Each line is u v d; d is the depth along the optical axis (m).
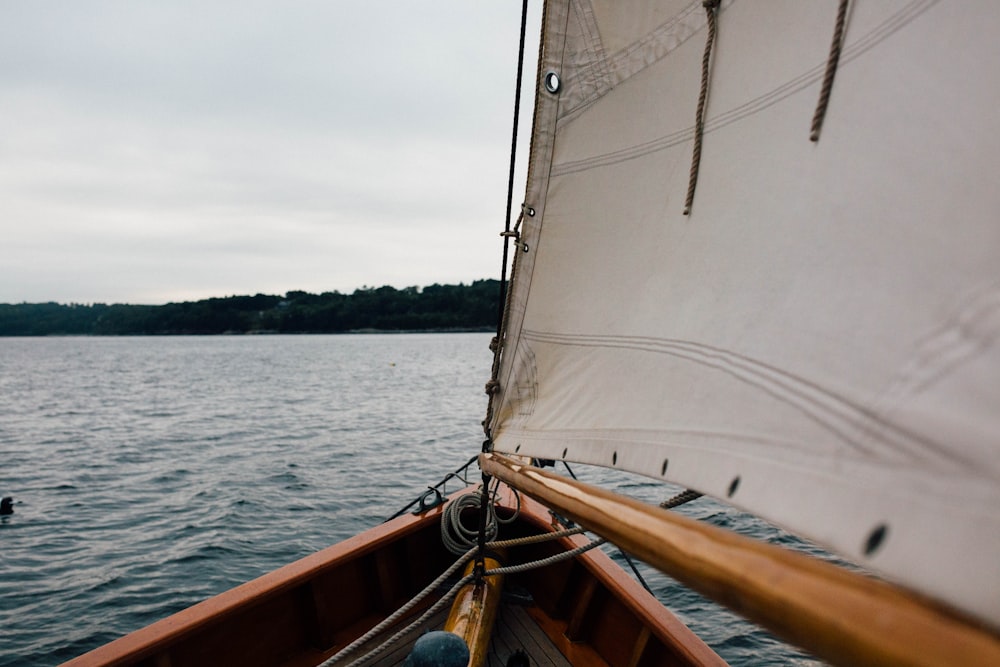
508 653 3.27
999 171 0.90
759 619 0.79
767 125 1.48
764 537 7.52
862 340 1.04
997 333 0.82
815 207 1.27
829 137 1.27
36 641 5.90
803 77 1.38
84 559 7.88
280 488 11.32
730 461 1.26
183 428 19.36
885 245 1.07
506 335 2.53
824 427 1.06
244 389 34.34
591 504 1.31
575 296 2.21
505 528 4.12
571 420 2.03
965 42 1.02
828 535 0.94
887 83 1.16
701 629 5.55
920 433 0.87
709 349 1.48
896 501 0.85
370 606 3.66
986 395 0.79
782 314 1.27
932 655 0.59
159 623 2.70
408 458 14.16
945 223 0.97
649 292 1.83
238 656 3.04
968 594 0.68
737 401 1.32
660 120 1.92
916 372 0.92
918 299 0.97
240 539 8.55
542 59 2.33
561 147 2.33
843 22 1.27
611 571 3.40
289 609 3.28
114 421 21.33
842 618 0.67
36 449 15.85
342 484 11.59
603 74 2.15
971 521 0.73
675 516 1.05
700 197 1.69
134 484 11.85
